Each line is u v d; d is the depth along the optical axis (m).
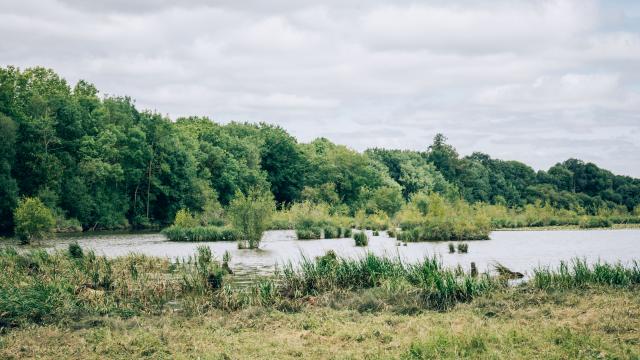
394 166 151.50
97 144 80.56
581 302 17.48
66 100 81.56
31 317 16.59
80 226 77.12
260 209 45.94
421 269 20.94
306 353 13.09
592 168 155.38
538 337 13.58
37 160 73.00
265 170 117.75
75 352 13.51
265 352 13.22
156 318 17.12
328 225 68.19
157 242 54.75
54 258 26.42
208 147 106.69
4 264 24.81
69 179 77.44
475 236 56.47
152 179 89.75
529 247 46.31
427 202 93.38
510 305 17.52
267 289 19.61
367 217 88.81
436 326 15.02
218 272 21.61
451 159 162.88
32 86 84.69
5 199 66.69
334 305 18.50
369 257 21.84
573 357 12.05
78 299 18.47
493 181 161.88
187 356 13.10
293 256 38.75
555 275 20.80
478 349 12.74
